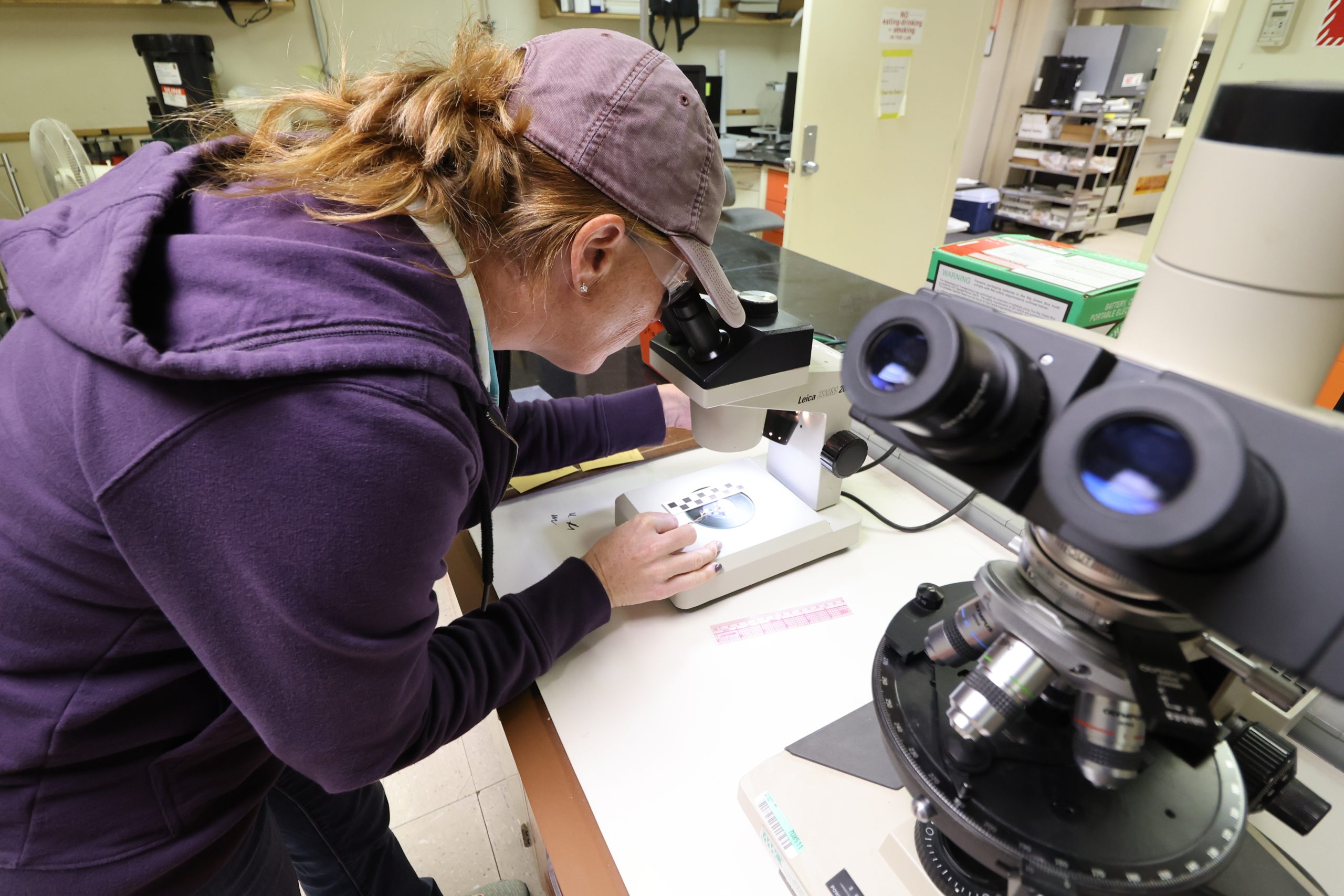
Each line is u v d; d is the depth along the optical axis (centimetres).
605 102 54
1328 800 65
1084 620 43
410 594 49
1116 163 499
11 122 299
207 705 58
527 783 69
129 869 57
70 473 45
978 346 35
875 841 58
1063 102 488
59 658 50
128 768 56
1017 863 44
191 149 56
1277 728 55
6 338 56
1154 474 29
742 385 77
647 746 72
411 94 57
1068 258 89
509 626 73
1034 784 48
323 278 45
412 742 59
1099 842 44
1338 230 30
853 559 98
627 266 64
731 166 435
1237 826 45
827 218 332
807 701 77
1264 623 29
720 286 64
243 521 42
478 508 82
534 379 142
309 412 42
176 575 43
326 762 52
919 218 363
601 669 81
